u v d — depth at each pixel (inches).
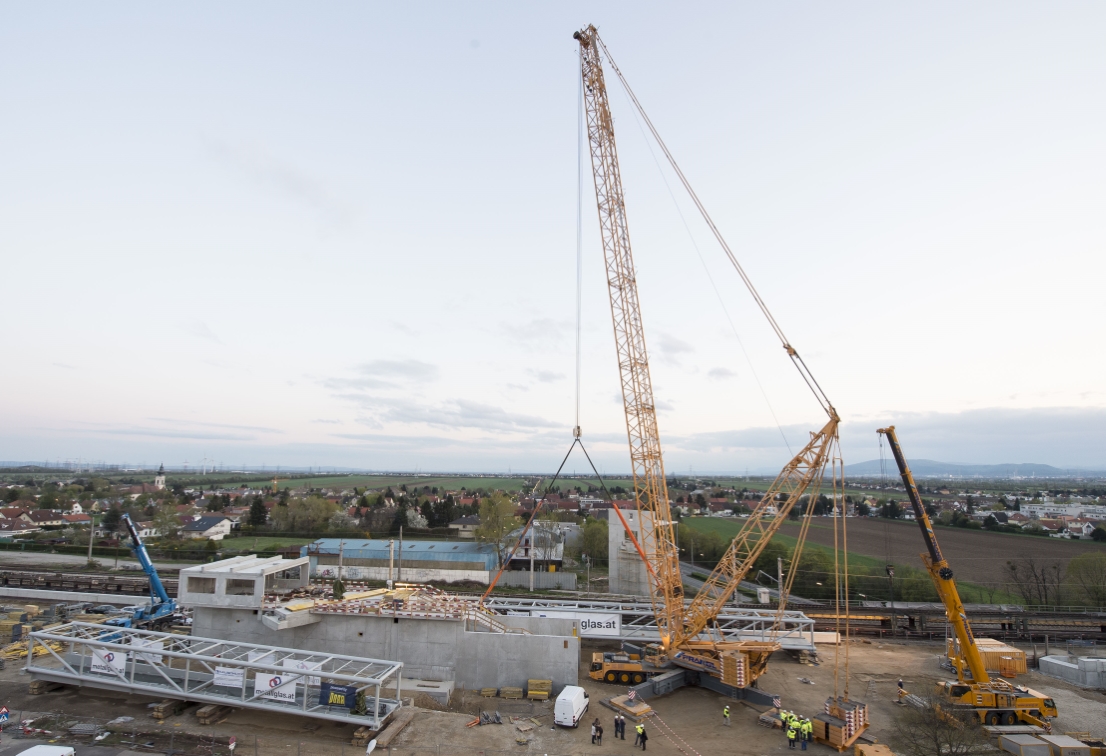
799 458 2038.6
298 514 5871.1
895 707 1841.8
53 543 4694.9
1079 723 1723.7
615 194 2304.4
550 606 2655.0
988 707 1718.8
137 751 1304.1
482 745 1425.9
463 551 3988.7
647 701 1860.2
